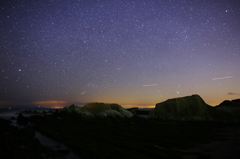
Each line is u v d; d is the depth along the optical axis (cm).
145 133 1313
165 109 2275
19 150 851
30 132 1306
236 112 1948
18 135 1203
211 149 872
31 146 916
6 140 1043
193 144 979
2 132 1319
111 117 2473
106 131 1402
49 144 1016
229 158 729
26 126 1811
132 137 1170
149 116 2425
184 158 731
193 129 1487
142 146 922
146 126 1681
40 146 916
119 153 794
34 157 755
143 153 806
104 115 2434
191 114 2072
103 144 974
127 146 916
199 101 2127
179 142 1017
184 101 2192
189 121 2016
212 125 1698
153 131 1405
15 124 1988
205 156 705
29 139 1085
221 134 1263
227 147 910
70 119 2205
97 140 1088
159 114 2289
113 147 908
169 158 726
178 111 2152
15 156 758
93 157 752
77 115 2562
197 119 2011
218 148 890
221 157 741
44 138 1187
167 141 1041
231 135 1224
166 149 862
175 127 1609
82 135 1244
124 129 1505
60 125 1728
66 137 1145
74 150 880
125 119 2309
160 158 731
